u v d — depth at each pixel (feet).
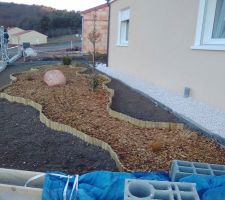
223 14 17.56
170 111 17.49
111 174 7.42
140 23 28.94
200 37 18.66
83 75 30.48
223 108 16.71
